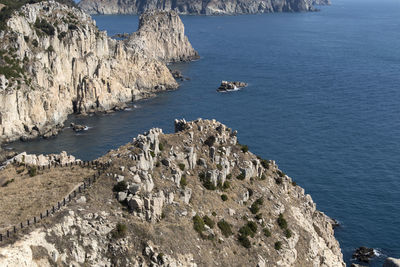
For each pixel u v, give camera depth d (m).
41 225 65.00
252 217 88.31
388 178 154.00
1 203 71.75
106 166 80.06
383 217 131.25
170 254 69.38
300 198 107.31
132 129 199.00
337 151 176.25
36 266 60.62
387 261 101.25
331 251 99.31
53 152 171.12
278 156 170.75
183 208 78.81
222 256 76.19
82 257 65.12
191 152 88.50
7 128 183.00
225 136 100.56
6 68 193.12
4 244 60.50
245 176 95.75
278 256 83.56
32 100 193.00
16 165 88.50
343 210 134.62
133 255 67.56
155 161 83.38
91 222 67.94
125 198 73.81
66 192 73.81
